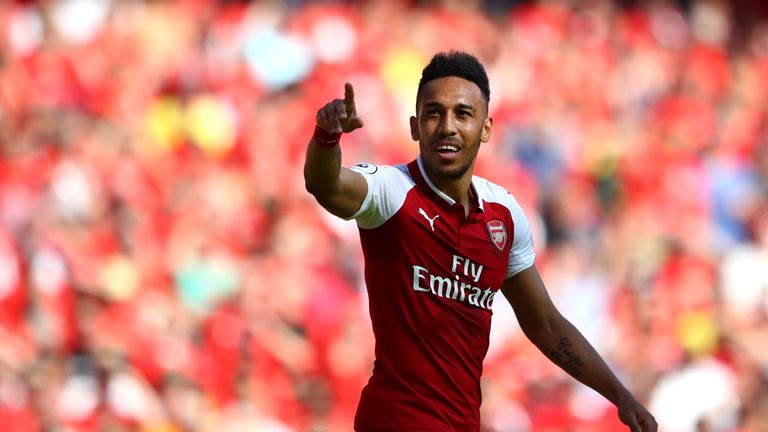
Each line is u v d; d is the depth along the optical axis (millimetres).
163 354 28094
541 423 30094
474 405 12898
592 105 48562
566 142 44625
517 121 44656
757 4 57781
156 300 29969
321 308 31500
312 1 46406
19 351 26938
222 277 31547
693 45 54094
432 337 12523
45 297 28125
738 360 33500
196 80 41500
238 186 36500
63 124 36344
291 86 42938
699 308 35938
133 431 26453
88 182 33500
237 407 28625
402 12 48188
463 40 48406
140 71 40469
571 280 35906
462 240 12648
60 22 40438
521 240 13453
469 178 12773
